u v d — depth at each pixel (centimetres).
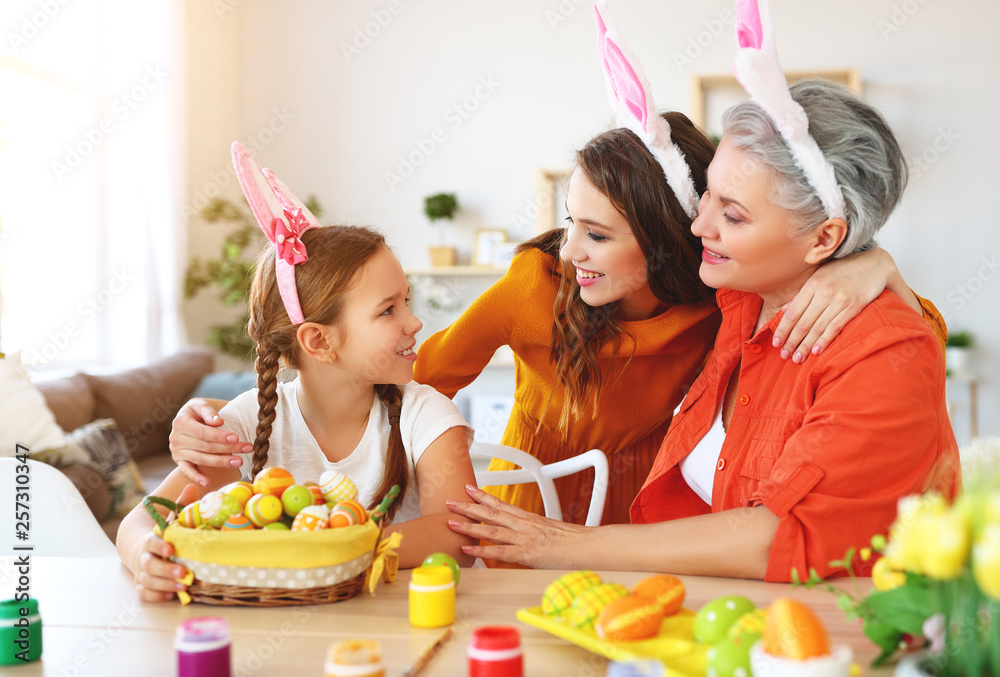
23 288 369
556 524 102
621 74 120
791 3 440
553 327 143
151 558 84
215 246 481
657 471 127
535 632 76
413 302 469
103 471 257
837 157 98
